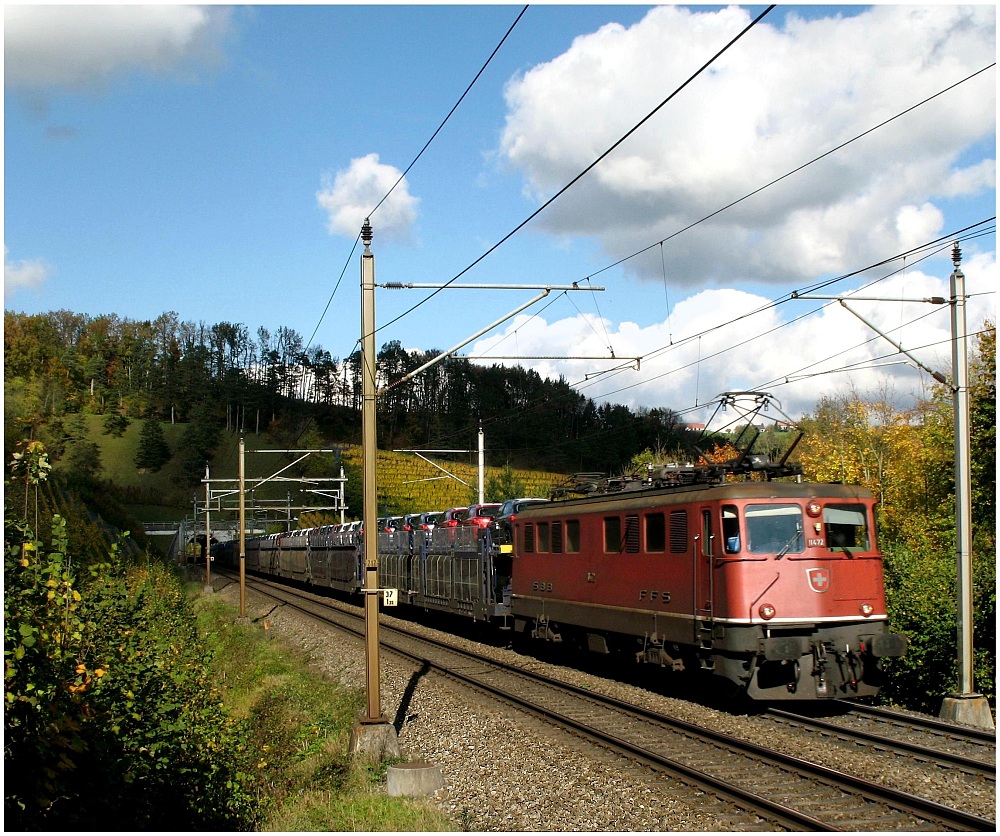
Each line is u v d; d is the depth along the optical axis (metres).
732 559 14.54
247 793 11.38
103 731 9.32
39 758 7.38
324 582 46.50
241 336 148.25
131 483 110.38
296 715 15.99
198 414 121.81
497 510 29.45
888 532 30.95
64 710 7.65
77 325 139.00
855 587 14.86
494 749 12.80
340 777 11.74
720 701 16.11
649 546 17.02
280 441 119.94
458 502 68.94
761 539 14.61
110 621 11.52
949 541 27.39
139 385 135.88
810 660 14.42
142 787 9.94
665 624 16.30
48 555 8.27
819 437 41.62
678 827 9.26
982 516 25.48
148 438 114.56
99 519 49.72
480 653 23.72
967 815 8.85
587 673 20.03
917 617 16.30
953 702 14.17
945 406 30.36
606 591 18.56
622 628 17.83
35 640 7.36
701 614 15.18
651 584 16.83
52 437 56.84
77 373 125.12
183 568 67.06
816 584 14.60
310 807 10.59
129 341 139.00
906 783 10.44
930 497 31.17
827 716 14.52
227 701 18.66
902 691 16.80
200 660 17.14
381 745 12.69
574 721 13.75
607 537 18.66
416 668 20.84
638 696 16.69
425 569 31.70
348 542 41.19
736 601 14.40
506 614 24.53
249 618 33.97
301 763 12.88
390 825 9.61
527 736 13.44
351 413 133.88
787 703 15.74
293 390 141.25
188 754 11.04
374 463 13.53
